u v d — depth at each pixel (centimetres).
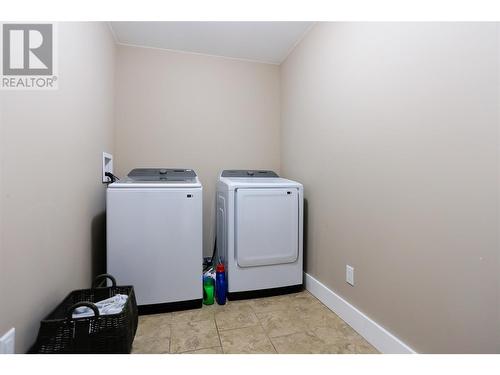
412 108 112
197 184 168
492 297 85
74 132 131
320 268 186
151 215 159
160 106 230
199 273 168
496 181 83
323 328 149
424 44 106
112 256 154
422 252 108
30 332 94
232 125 250
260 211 183
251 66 254
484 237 86
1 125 80
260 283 186
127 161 223
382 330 128
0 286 78
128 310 113
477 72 87
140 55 225
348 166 155
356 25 146
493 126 83
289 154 239
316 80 191
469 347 91
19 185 88
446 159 98
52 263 110
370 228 137
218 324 151
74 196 132
